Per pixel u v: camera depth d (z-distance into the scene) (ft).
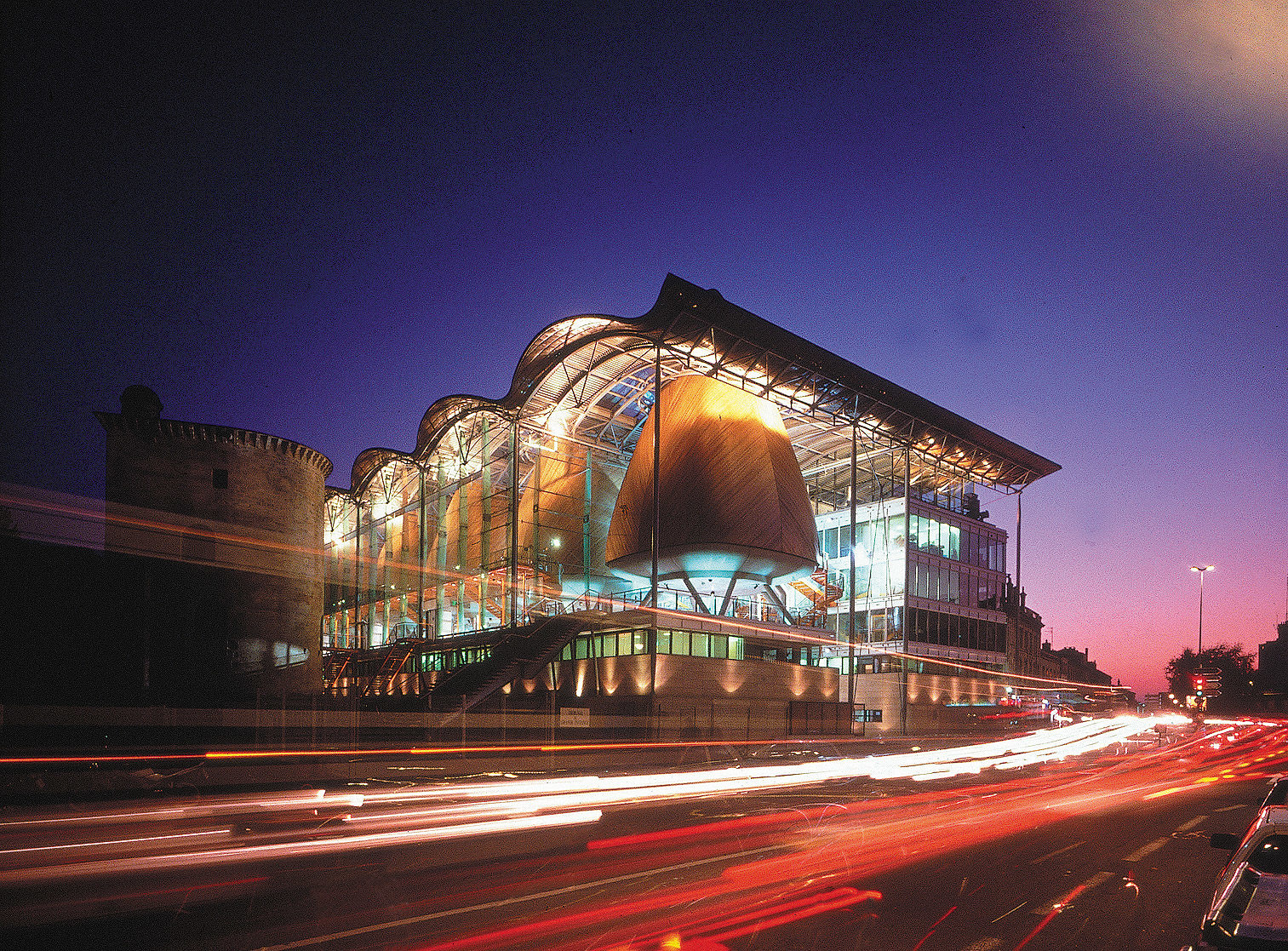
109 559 134.72
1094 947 24.21
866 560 193.98
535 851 37.01
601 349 147.23
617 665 139.03
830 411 164.66
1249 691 311.27
